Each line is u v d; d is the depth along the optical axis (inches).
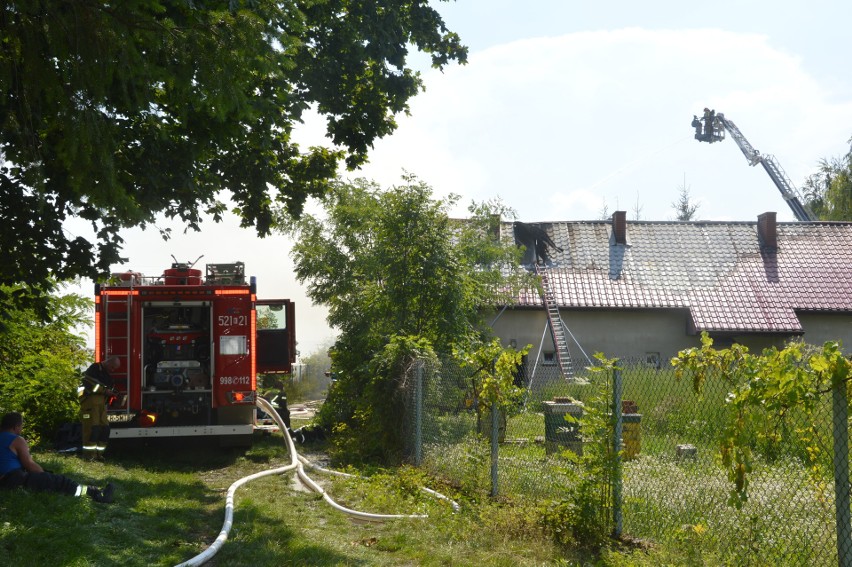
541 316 1229.1
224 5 333.4
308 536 334.3
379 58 601.3
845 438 230.1
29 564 256.1
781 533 277.3
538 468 418.0
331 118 636.7
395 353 570.6
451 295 665.6
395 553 317.7
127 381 586.2
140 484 437.1
